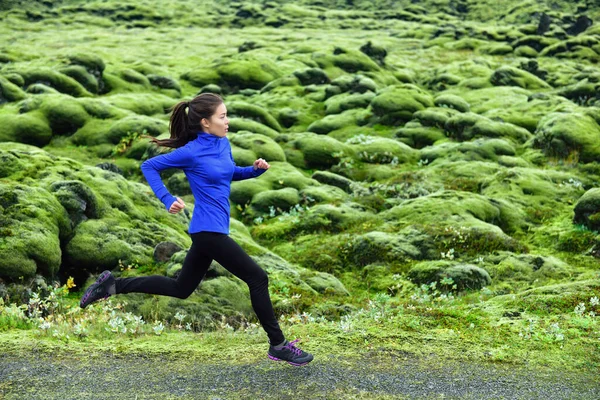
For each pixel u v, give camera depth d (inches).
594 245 484.4
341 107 1028.5
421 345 217.6
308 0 3932.1
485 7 3585.1
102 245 378.9
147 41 2235.5
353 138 835.4
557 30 2086.6
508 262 432.5
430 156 783.1
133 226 415.2
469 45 2034.9
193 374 188.9
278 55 1631.4
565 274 421.4
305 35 2488.9
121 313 281.3
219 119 179.5
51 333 229.0
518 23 3193.9
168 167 175.3
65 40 2226.9
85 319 246.8
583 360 205.9
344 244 483.5
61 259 358.6
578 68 1674.5
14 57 1386.6
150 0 3531.0
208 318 316.2
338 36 2496.3
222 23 3107.8
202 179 177.2
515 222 547.2
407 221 522.3
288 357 189.5
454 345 218.4
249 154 706.2
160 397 171.9
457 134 874.8
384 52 1476.4
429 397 174.2
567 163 745.6
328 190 637.3
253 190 629.9
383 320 245.6
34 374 186.2
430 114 913.5
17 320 247.1
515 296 290.2
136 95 1002.7
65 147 775.7
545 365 201.5
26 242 328.5
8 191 358.6
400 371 193.2
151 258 388.5
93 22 3006.9
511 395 177.2
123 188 461.7
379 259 456.8
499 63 1706.4
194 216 179.6
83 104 838.5
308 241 517.0
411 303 310.8
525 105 1055.0
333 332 230.5
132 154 756.6
